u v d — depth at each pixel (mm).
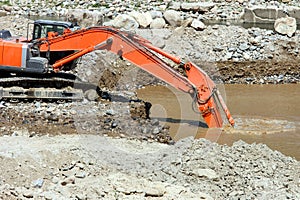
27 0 88375
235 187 31203
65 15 81438
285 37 65000
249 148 35125
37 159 32375
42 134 38031
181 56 59531
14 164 31484
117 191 29594
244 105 49875
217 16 84438
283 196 30188
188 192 30078
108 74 51312
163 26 68750
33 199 28781
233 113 47281
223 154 34312
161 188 29859
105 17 82375
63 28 47094
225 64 59281
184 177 31984
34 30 47281
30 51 44406
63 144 35031
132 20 68438
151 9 84688
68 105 43938
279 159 34344
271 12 82188
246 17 82688
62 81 45188
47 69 44625
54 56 46062
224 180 31797
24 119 40969
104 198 28969
